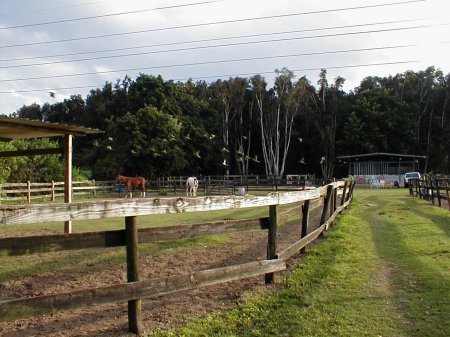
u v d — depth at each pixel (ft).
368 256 25.55
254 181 118.73
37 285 20.85
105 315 16.39
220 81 205.57
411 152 196.24
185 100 190.29
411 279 20.39
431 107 204.13
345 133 188.96
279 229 37.93
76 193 97.71
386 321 15.14
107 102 206.39
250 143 212.43
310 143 203.51
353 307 16.60
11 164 89.71
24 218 10.85
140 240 14.34
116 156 150.00
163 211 14.37
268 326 14.67
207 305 17.29
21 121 33.24
